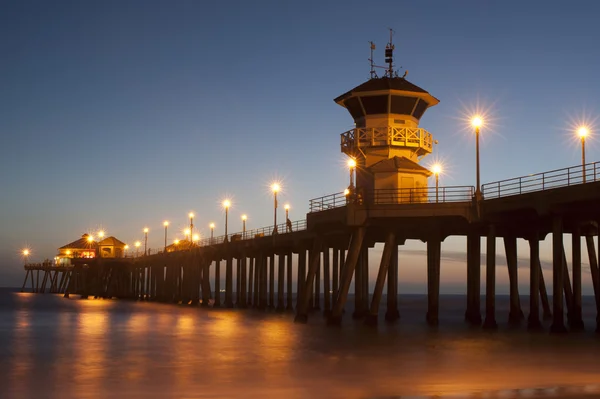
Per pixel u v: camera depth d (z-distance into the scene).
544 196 40.16
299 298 67.62
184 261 107.81
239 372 30.39
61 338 47.94
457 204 46.03
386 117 58.59
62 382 28.39
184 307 96.75
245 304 88.25
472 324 50.47
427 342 40.72
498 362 31.58
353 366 31.44
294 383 27.12
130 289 153.25
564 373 28.19
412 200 53.88
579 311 43.44
